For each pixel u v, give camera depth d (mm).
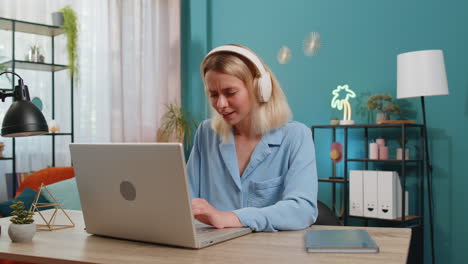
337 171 3996
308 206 1346
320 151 4051
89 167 1202
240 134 1604
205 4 4633
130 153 1095
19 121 1389
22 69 3332
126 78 4098
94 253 1051
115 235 1219
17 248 1121
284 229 1288
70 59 3334
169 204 1063
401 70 3184
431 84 3039
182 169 1021
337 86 3975
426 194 3566
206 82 1441
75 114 3676
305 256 987
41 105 3387
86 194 1236
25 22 3061
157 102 4395
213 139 1644
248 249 1061
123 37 4098
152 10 4391
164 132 4293
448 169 3494
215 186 1599
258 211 1277
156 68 4422
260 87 1447
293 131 1557
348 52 3930
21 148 3334
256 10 4387
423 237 3492
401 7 3701
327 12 4027
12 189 3092
